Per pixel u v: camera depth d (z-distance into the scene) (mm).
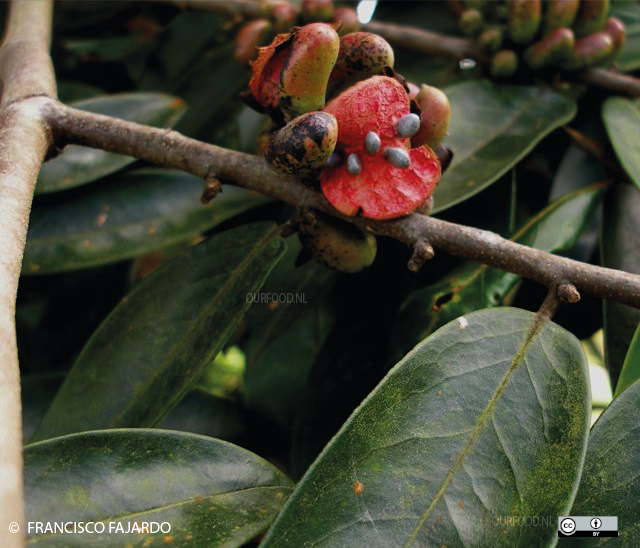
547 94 353
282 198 276
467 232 259
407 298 319
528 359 250
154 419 279
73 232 331
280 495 247
